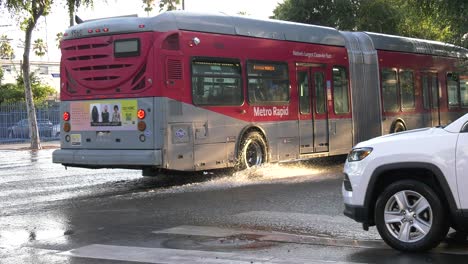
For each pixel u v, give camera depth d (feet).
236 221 28.96
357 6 95.76
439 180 21.04
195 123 41.60
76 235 26.71
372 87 59.00
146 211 32.35
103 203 35.58
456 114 72.28
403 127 63.10
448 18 55.47
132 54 40.29
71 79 43.39
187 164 41.04
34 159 75.41
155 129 39.60
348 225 27.58
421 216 21.72
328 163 57.98
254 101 46.06
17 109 119.96
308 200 34.63
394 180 22.61
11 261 22.30
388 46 61.77
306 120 50.98
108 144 41.63
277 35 48.75
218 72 43.34
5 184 46.14
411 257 21.49
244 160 45.03
